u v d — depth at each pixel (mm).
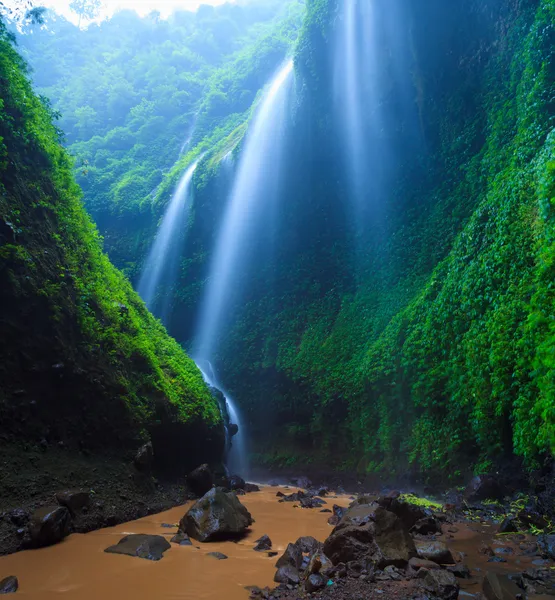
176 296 28000
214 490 7742
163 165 40000
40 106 12430
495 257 11625
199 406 12672
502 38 15688
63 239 10719
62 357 8875
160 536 6871
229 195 26922
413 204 18750
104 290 11516
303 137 22922
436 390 12625
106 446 9312
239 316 24125
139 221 35625
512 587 4559
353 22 19516
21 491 7164
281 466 17906
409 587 4727
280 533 7633
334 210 22453
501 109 15016
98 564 5781
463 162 16875
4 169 9453
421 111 18484
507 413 10180
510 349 10109
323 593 4621
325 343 18891
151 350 12305
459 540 6910
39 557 6004
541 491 8555
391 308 16953
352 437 15922
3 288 8203
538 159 11422
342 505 10945
